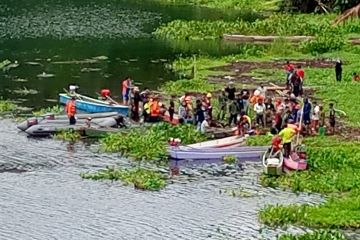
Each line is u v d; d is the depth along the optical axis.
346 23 119.25
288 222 47.69
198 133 65.38
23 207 49.91
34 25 131.88
